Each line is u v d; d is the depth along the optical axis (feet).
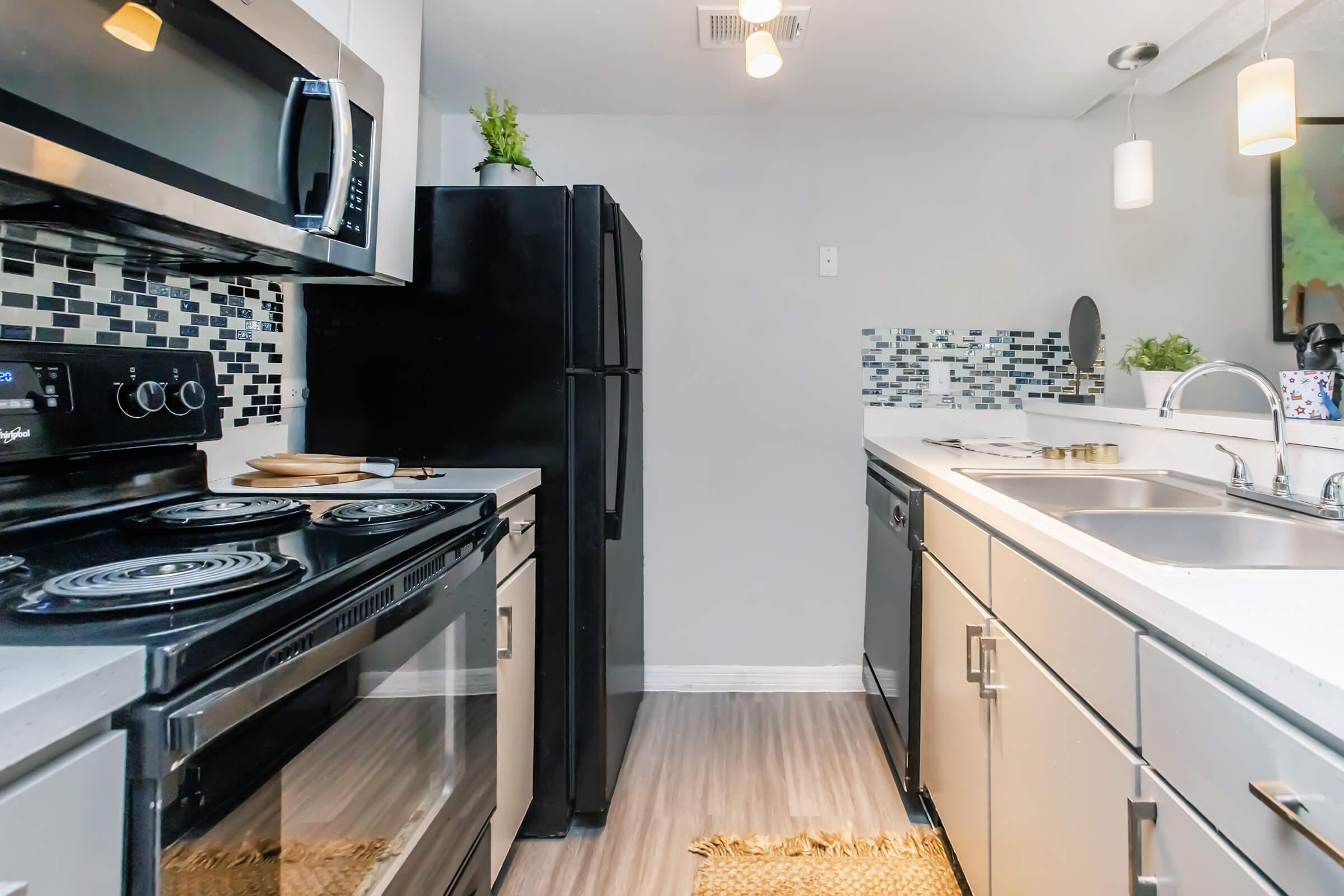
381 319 5.30
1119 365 6.98
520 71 6.66
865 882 4.82
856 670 7.86
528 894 4.70
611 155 7.68
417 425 5.29
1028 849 3.43
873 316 7.72
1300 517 3.71
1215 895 2.08
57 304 3.52
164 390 3.80
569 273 5.22
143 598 2.10
